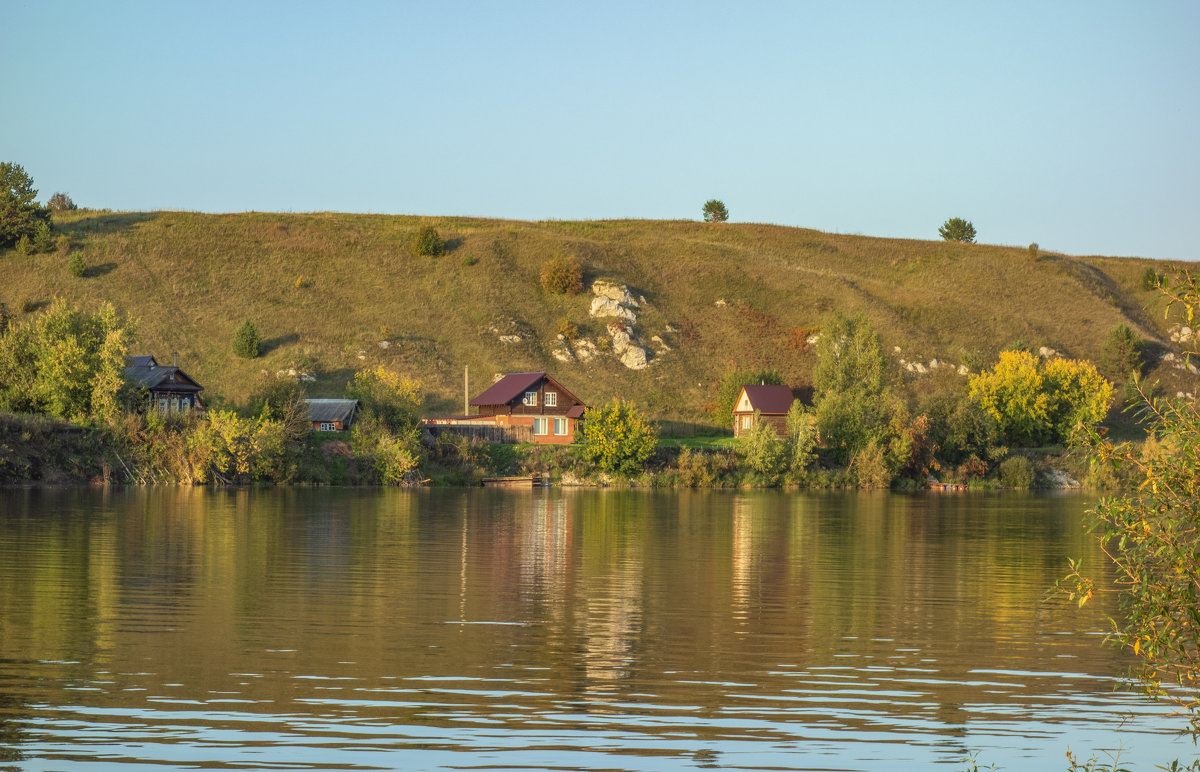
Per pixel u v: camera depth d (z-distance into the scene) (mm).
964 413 98812
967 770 15719
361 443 83125
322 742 16359
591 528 48875
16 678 19641
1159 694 14164
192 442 75812
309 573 32844
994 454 98250
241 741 16344
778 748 16547
